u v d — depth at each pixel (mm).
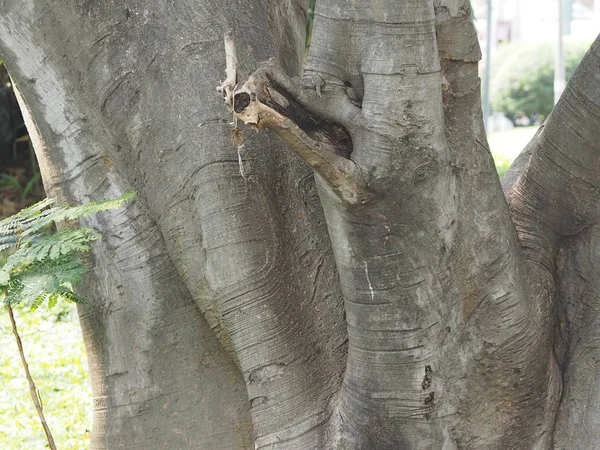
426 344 3211
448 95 3150
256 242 3695
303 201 3863
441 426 3314
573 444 3459
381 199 3006
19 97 4523
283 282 3713
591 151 3436
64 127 4258
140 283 4207
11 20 4203
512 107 22125
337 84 2990
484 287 3223
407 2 2920
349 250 3125
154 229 4168
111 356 4305
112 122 4090
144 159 4004
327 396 3605
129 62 4023
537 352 3352
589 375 3494
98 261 4262
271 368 3629
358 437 3379
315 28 3041
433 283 3148
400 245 3084
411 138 2984
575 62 22000
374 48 2951
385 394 3285
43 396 6160
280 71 2840
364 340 3252
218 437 4168
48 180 4387
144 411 4234
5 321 7672
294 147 2842
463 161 3166
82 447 5363
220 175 3744
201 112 3844
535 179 3607
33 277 3662
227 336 3883
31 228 3770
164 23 4016
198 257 3832
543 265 3525
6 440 5480
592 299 3537
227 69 2736
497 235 3217
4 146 12438
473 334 3254
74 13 4113
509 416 3395
